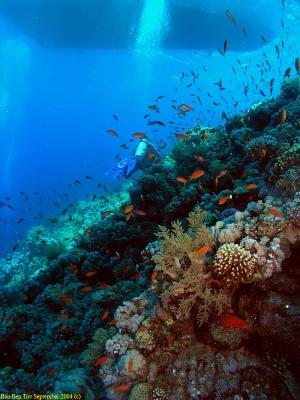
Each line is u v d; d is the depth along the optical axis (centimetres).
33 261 1684
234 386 329
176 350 376
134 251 802
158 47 3531
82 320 661
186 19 2898
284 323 322
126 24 3017
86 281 826
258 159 649
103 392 402
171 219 785
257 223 403
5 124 10475
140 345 379
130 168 1261
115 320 434
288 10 2745
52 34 3481
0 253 2678
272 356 334
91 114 13462
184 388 350
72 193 4022
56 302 747
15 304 877
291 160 516
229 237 393
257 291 347
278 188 489
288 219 380
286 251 361
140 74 8969
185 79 8431
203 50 3512
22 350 657
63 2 2783
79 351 579
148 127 12150
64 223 1981
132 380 376
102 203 1912
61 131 12875
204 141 1002
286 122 752
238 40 3216
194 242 388
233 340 342
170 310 371
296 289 339
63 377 424
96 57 6384
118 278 720
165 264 394
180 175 891
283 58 4000
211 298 345
